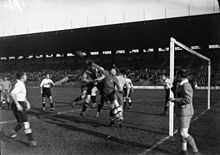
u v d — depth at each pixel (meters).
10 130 8.20
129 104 14.41
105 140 6.88
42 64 56.12
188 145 6.43
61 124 9.36
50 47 52.16
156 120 10.23
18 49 53.72
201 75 38.19
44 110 13.62
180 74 5.68
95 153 5.67
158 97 23.84
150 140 6.85
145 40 45.75
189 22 41.59
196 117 10.95
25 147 6.14
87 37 49.00
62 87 45.59
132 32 45.91
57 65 54.75
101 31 47.78
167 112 12.68
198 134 7.57
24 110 6.46
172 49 7.41
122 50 49.16
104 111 13.24
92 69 11.09
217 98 22.62
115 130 8.25
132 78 45.25
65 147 6.16
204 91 32.41
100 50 50.19
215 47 42.91
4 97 15.13
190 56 43.31
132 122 9.76
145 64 47.66
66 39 50.47
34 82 50.94
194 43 42.84
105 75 9.00
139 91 34.31
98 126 8.95
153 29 44.31
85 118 10.79
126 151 5.83
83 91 11.59
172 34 43.31
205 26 40.78
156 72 44.81
